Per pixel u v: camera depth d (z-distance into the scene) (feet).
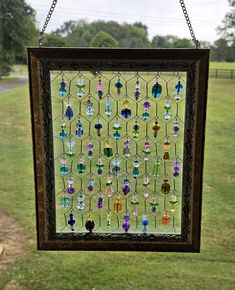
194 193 1.26
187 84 1.19
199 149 1.22
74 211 1.57
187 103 1.20
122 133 1.55
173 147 1.56
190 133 1.22
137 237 1.31
